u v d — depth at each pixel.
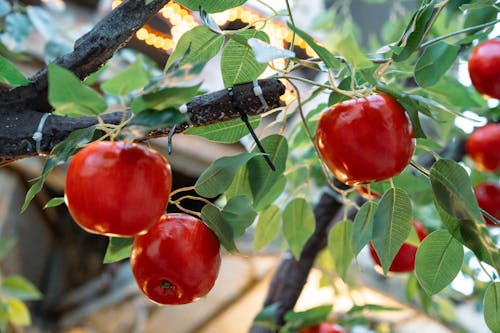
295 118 1.54
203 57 0.91
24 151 0.83
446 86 1.16
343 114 0.81
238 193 0.92
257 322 1.39
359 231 0.93
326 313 1.28
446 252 0.93
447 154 1.55
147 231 0.79
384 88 0.81
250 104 0.83
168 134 0.82
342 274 1.11
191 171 2.45
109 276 2.67
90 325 2.70
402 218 0.87
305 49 1.72
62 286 2.78
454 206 0.83
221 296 2.68
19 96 0.84
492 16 1.08
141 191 0.75
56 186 2.58
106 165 0.74
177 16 1.88
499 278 0.91
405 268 1.13
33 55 2.00
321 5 2.62
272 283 1.46
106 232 0.75
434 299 1.92
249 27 0.90
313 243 1.44
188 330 2.76
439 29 1.34
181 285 0.83
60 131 0.83
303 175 1.44
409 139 0.81
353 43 0.77
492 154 1.45
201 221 0.85
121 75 0.69
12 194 2.46
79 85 0.70
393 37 1.46
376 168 0.80
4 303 1.70
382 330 2.56
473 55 1.12
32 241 2.68
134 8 0.86
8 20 1.35
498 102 1.46
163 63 2.00
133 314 2.67
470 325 2.38
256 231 1.09
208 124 0.83
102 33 0.85
